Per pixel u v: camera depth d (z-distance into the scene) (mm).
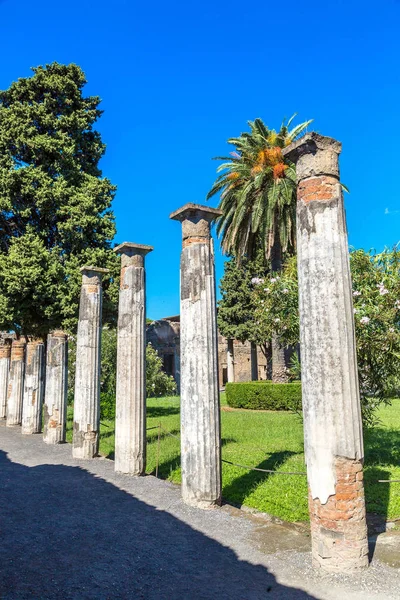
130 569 5176
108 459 11609
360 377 10203
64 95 22547
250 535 6176
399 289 9836
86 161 23391
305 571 5102
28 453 12734
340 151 5957
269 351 34156
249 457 11000
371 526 6562
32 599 4473
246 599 4492
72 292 19750
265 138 21375
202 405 7578
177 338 37281
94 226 21422
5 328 19484
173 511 7199
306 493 8125
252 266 31953
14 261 19203
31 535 6223
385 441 12844
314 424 5418
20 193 20656
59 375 14836
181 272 8242
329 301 5512
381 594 4559
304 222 5812
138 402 9977
